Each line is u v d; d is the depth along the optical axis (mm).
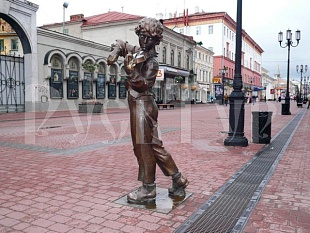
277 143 8672
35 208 3662
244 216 3426
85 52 27422
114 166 5801
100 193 4219
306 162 6188
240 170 5484
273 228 3131
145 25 3529
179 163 6051
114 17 38094
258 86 90125
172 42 41125
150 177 3801
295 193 4242
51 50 23906
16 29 21484
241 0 8086
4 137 9719
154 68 3650
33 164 5965
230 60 62125
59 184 4641
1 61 20984
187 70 45719
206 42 58000
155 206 3713
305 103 48719
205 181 4797
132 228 3123
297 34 21312
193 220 3318
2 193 4215
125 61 3621
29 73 22250
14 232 3029
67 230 3074
